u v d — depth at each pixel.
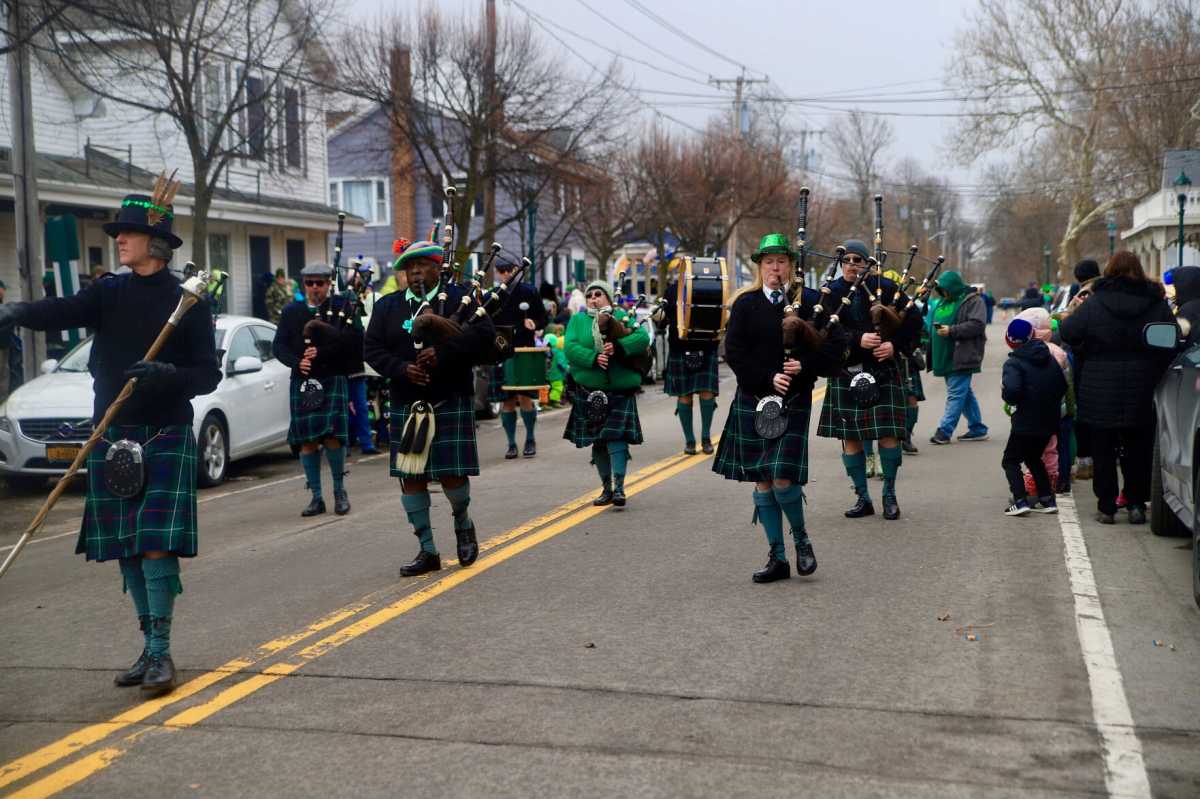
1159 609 5.93
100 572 7.51
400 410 6.90
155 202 5.05
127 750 4.30
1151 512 7.69
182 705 4.77
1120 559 7.04
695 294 11.33
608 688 4.84
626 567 7.09
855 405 8.40
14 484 11.38
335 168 35.84
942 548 7.42
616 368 9.09
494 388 12.38
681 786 3.86
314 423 9.15
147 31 15.68
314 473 9.36
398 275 10.70
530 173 24.41
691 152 36.34
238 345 12.10
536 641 5.54
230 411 11.52
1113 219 51.44
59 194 17.98
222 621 6.08
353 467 12.42
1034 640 5.40
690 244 36.72
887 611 5.95
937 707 4.55
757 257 6.52
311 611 6.22
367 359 6.81
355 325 9.39
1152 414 7.71
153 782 4.00
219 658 5.41
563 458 12.33
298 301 9.47
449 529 8.50
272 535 8.53
